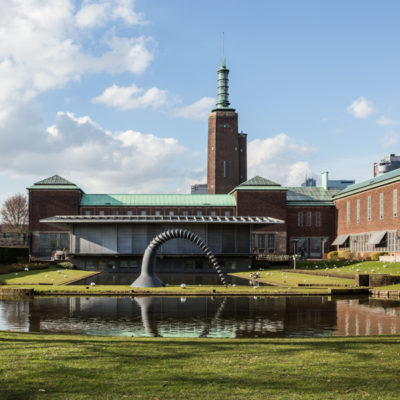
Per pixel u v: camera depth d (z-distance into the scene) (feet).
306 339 50.65
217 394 29.89
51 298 105.09
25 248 220.84
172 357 39.32
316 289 123.65
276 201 285.23
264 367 36.19
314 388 31.24
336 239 292.40
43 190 272.92
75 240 206.08
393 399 29.32
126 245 205.67
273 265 236.63
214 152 405.39
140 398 29.01
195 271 209.87
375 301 101.71
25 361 37.04
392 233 219.00
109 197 290.15
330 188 319.88
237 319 74.74
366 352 42.11
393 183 219.61
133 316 77.77
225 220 204.74
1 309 86.28
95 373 33.96
